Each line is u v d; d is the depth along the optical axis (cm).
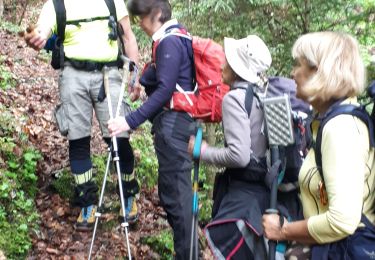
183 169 374
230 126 294
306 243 229
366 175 220
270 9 563
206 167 643
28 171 471
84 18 416
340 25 552
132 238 464
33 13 1291
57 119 428
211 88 369
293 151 282
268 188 300
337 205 207
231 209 300
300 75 235
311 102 232
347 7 541
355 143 212
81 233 443
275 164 268
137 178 562
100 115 430
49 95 717
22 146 503
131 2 371
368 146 218
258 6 560
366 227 221
